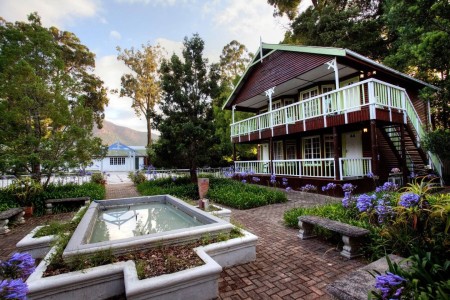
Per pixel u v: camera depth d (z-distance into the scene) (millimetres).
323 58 10133
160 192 10414
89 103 28500
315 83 12984
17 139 8203
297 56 11547
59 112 9023
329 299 2711
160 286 2434
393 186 5707
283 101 15258
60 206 8242
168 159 11945
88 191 9508
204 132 11320
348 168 9117
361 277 2209
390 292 1692
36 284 2436
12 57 8656
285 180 8938
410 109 9812
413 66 13141
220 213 5547
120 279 2828
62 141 8844
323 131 12047
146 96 34156
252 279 3205
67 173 10430
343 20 18953
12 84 8172
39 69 9523
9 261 1738
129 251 3242
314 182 9984
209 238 3738
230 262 3588
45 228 4480
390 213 3381
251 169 13516
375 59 18859
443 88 10977
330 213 5125
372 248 3551
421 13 8359
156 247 3404
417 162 10500
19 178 8203
